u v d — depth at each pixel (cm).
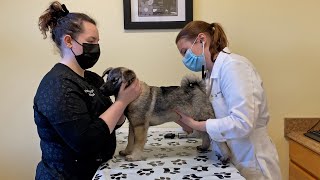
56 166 126
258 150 138
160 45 198
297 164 193
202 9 197
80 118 116
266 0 196
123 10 195
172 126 196
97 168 130
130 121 133
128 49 199
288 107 203
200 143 158
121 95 127
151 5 195
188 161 128
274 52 199
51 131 123
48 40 195
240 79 125
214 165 123
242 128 122
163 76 201
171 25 196
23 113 201
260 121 140
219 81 134
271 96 203
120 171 116
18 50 197
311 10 196
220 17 197
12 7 194
